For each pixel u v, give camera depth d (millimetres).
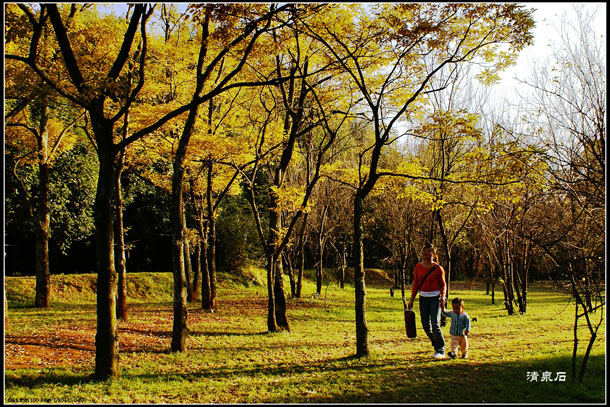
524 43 7672
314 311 17156
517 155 7094
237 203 28016
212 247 15961
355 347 9758
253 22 7129
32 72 7449
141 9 6539
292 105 12156
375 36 8422
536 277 31688
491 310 17969
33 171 18125
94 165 21188
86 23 10297
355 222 8359
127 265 26531
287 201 12023
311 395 5609
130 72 10602
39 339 9102
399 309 18875
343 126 19156
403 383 5953
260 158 11703
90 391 5836
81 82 6496
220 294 22047
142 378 6691
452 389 5527
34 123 16750
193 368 7559
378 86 9945
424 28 7516
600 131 5961
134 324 12102
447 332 11328
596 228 6684
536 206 12562
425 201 10547
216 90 6723
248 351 9180
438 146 13992
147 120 11281
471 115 8734
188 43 11703
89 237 24453
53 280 18672
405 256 17312
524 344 8773
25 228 19875
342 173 11820
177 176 8953
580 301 5699
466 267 34062
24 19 6793
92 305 16828
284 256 21562
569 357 6918
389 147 19328
